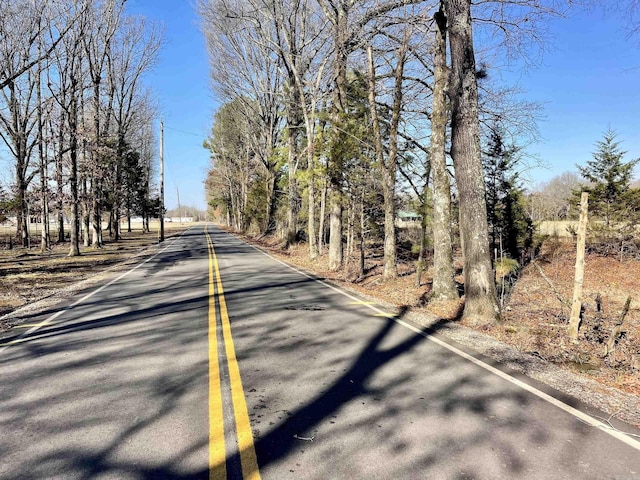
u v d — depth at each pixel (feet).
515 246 56.80
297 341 21.53
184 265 60.75
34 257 74.43
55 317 27.50
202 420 12.64
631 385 16.70
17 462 10.40
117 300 33.35
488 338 22.90
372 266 60.03
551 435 11.91
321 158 56.80
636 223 62.08
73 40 77.05
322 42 66.80
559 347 22.02
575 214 72.95
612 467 10.29
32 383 15.72
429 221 46.55
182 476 9.79
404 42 39.24
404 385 15.62
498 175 54.19
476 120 27.71
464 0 27.53
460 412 13.34
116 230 133.49
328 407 13.61
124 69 115.14
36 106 77.71
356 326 25.03
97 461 10.43
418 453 10.84
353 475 9.82
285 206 112.27
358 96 53.11
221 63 101.50
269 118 111.24
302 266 62.18
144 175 167.22
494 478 9.75
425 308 32.35
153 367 17.44
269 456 10.65
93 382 15.78
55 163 84.12
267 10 70.59
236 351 19.67
